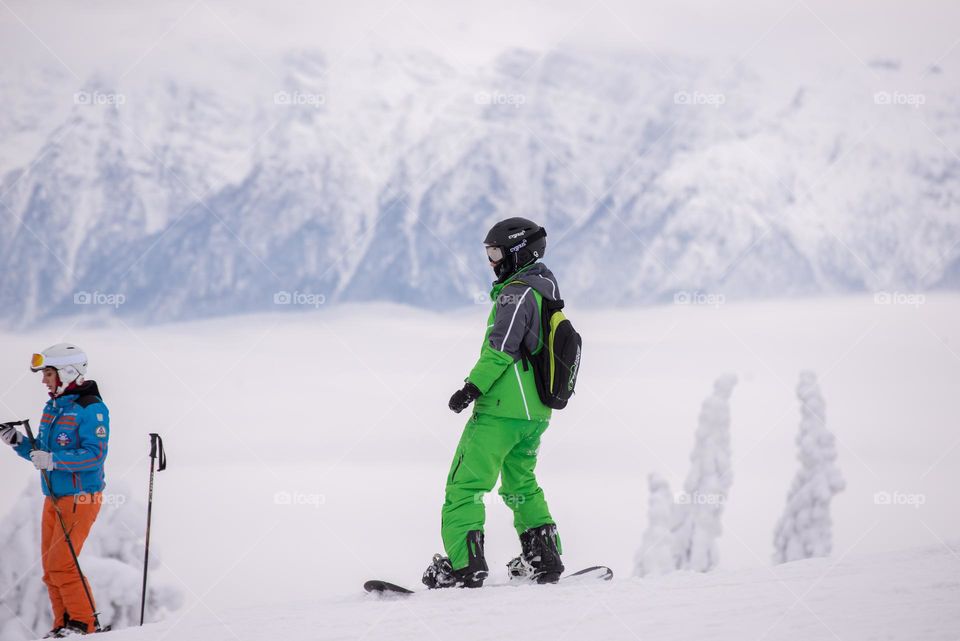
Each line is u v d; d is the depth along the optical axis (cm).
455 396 1955
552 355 1969
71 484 2336
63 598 2345
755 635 1404
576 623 1546
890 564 1875
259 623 1645
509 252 2055
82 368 2402
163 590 4344
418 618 1642
